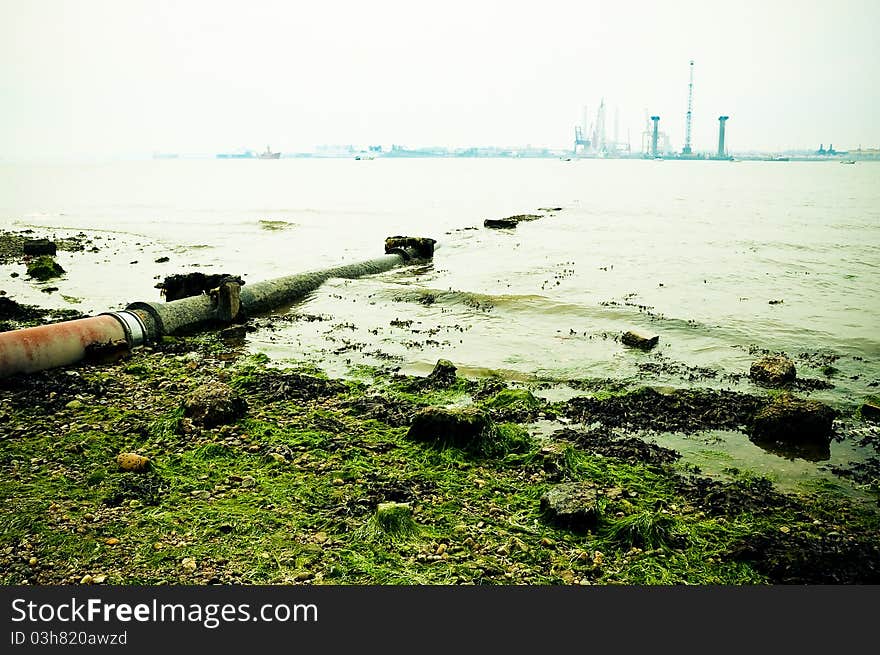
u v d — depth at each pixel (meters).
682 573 7.33
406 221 51.22
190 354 15.34
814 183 116.25
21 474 9.16
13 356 13.28
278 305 20.56
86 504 8.38
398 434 10.73
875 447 10.76
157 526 7.91
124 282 24.36
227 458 9.78
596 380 13.79
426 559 7.43
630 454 10.28
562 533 8.01
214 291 18.14
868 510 8.77
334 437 10.57
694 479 9.55
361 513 8.27
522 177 156.62
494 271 26.69
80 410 11.58
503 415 11.84
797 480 9.64
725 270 26.58
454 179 146.00
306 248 35.22
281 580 7.01
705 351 15.84
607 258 30.03
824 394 13.06
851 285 23.38
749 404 12.30
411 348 15.93
